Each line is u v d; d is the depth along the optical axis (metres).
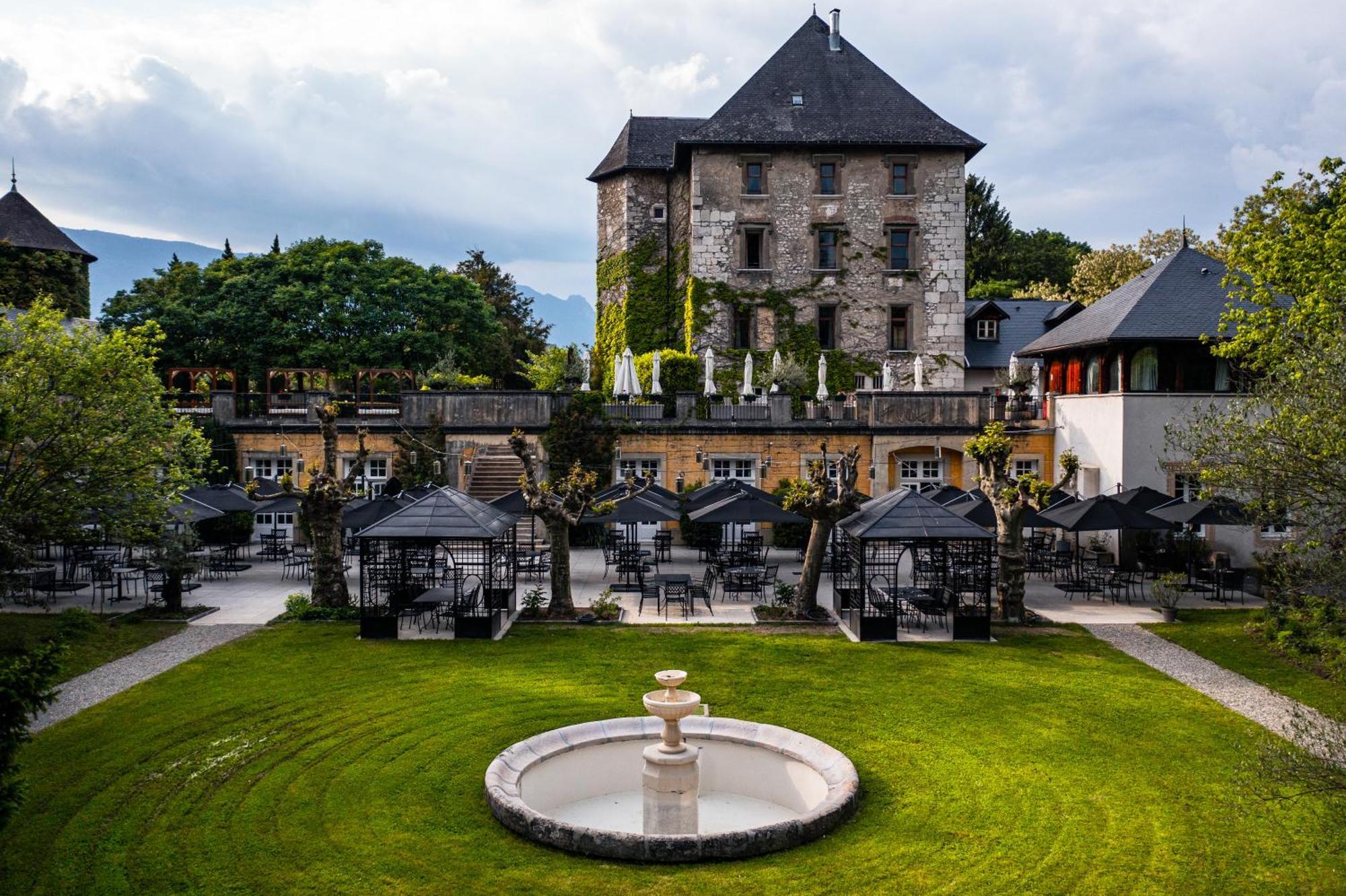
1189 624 21.05
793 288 42.38
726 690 15.94
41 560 26.59
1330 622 17.08
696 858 9.97
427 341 48.09
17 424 17.89
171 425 21.75
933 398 33.16
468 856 10.11
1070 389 32.28
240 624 20.48
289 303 46.28
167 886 9.52
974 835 10.66
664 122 48.88
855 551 24.33
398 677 16.55
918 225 42.34
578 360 45.53
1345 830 10.26
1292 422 15.43
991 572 22.12
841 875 9.72
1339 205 24.03
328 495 21.31
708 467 32.94
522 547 30.47
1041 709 15.02
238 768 12.48
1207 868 9.95
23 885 9.51
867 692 15.88
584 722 13.95
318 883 9.57
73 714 14.44
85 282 50.66
